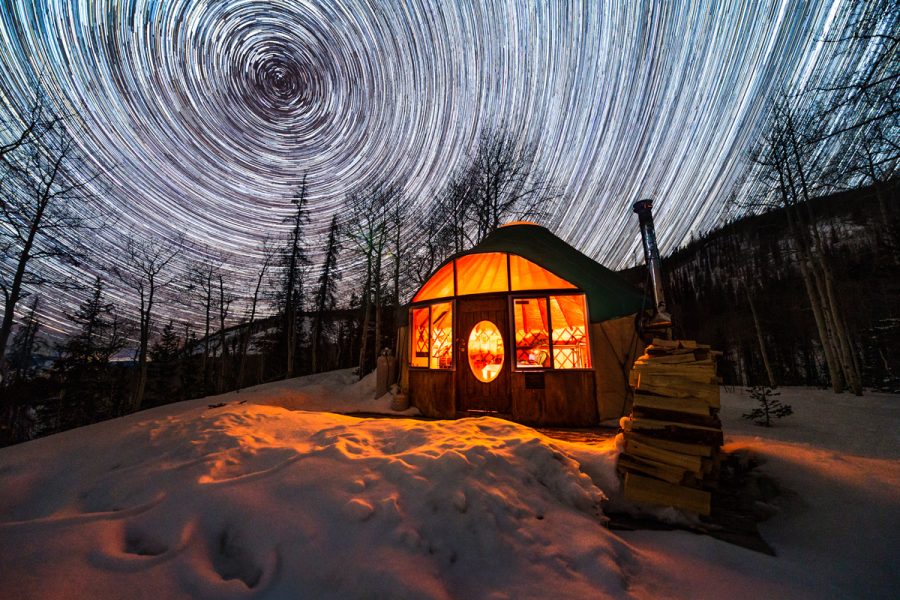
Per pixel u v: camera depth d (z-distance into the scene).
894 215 14.16
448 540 2.33
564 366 6.63
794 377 25.38
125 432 4.68
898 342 14.09
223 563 2.17
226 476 3.12
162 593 1.84
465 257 7.50
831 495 3.18
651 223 4.88
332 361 37.31
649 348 3.66
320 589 1.89
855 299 19.75
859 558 2.47
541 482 3.19
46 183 15.28
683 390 3.21
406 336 9.20
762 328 28.19
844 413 8.09
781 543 2.73
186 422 4.77
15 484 3.33
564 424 6.28
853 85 5.59
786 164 14.12
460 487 2.76
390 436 3.97
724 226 25.33
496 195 18.14
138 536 2.34
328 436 3.95
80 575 1.89
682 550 2.61
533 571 2.20
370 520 2.38
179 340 29.42
